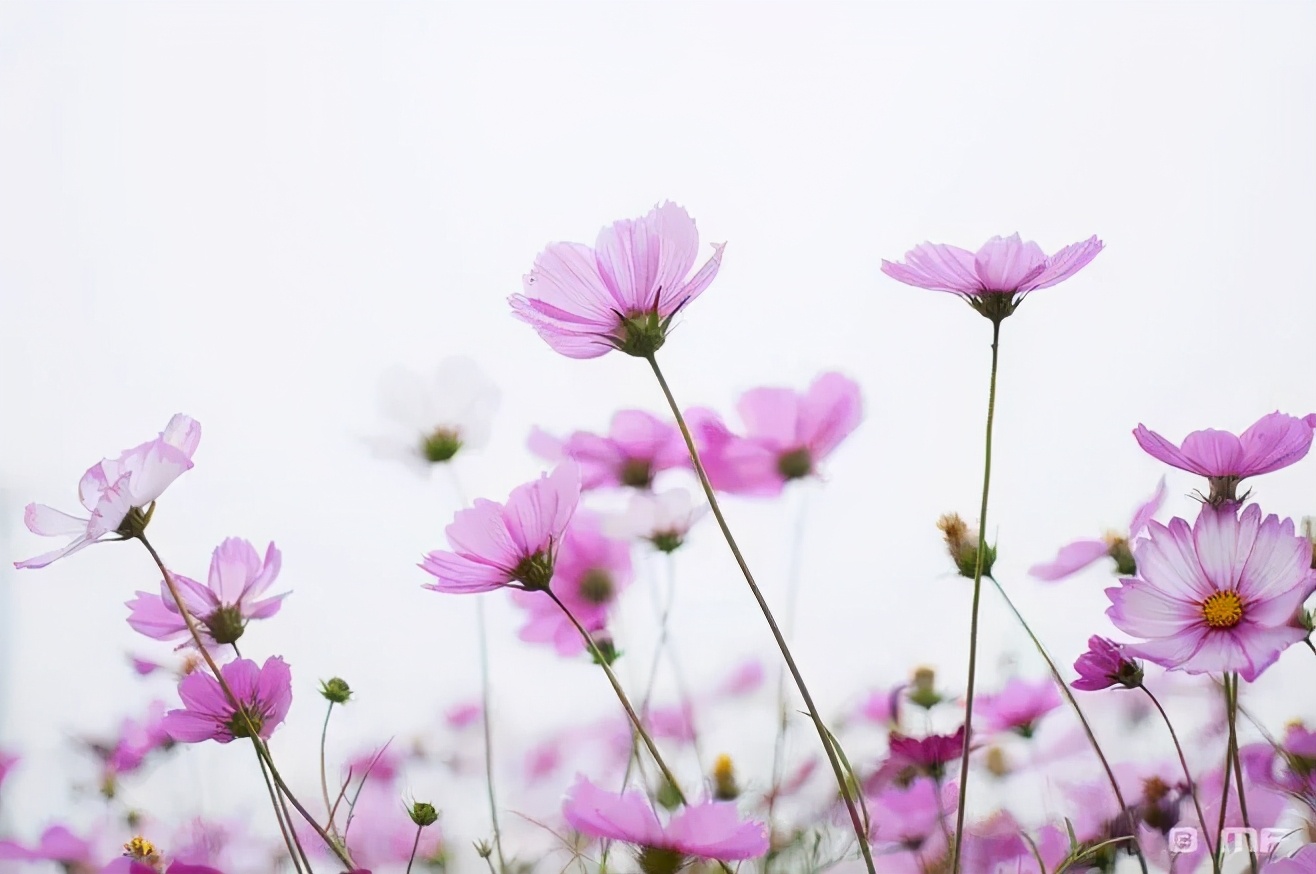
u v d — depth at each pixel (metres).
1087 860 1.02
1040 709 1.11
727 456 1.08
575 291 0.88
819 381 1.07
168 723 0.94
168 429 0.96
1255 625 0.85
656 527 1.08
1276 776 1.02
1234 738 0.91
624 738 1.20
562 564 1.07
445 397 1.25
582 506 1.08
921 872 1.02
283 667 0.96
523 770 1.21
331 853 1.19
